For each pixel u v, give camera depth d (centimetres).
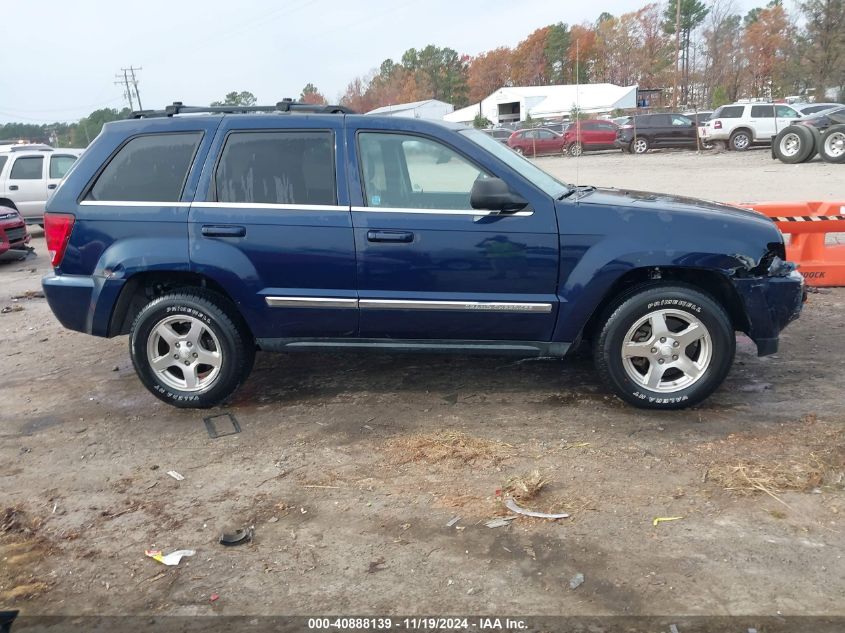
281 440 440
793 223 703
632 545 315
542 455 402
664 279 444
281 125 460
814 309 666
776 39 7181
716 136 2891
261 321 462
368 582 300
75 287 470
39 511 372
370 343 469
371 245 442
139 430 467
